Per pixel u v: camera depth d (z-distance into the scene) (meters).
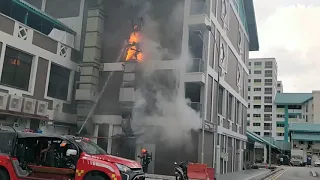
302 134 72.31
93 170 9.40
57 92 22.52
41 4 26.56
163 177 19.45
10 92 18.53
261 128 102.44
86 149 10.01
